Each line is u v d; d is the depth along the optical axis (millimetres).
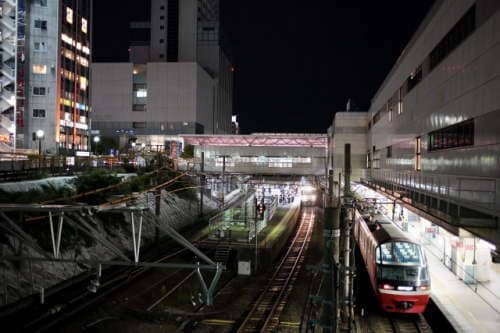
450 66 22547
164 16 117812
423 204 23547
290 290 22922
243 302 21047
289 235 39781
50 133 65625
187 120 99312
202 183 48156
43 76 65625
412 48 31812
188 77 99312
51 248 22609
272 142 67812
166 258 28688
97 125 100938
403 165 34531
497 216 15828
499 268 20672
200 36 122500
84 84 76375
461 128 20844
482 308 17359
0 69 64375
